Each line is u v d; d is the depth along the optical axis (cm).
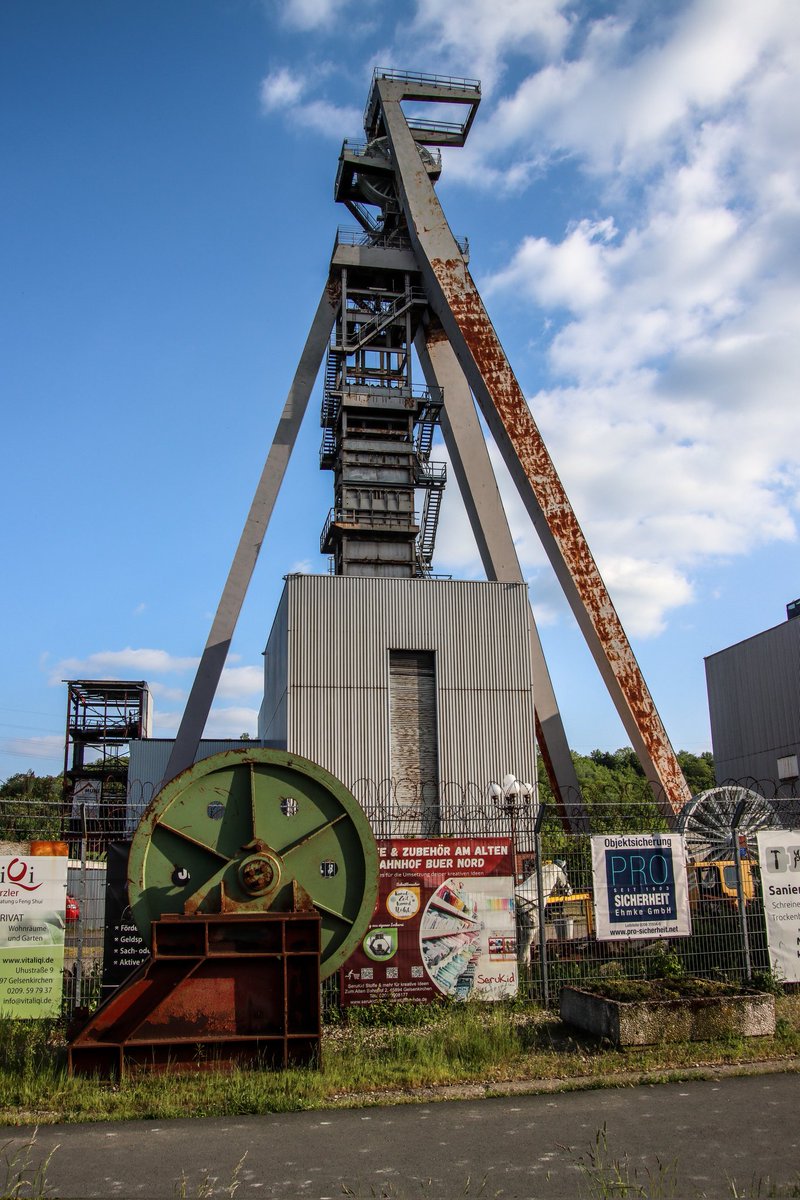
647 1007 1004
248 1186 636
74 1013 941
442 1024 1107
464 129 4150
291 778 997
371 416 3816
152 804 966
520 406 3181
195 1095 840
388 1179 647
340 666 2761
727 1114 787
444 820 1736
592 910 1325
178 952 920
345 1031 1107
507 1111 804
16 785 6394
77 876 1348
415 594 2858
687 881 1289
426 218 3659
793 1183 631
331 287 3884
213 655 3425
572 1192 618
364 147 4122
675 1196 610
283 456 3688
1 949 1059
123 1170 668
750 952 1284
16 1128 770
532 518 3150
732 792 1720
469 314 3372
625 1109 805
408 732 2775
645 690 2869
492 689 2834
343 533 3716
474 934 1198
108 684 5222
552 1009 1183
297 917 937
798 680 3269
